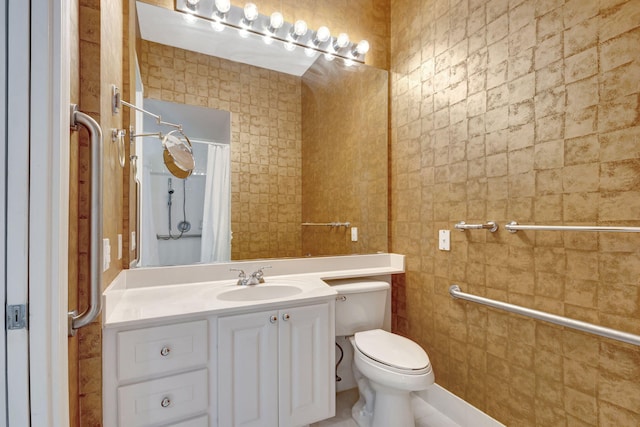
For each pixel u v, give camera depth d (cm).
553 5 123
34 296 70
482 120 152
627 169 103
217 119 178
